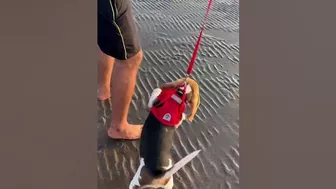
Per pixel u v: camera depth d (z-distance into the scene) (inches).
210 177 56.3
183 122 57.9
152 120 56.6
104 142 57.7
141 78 58.3
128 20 55.4
